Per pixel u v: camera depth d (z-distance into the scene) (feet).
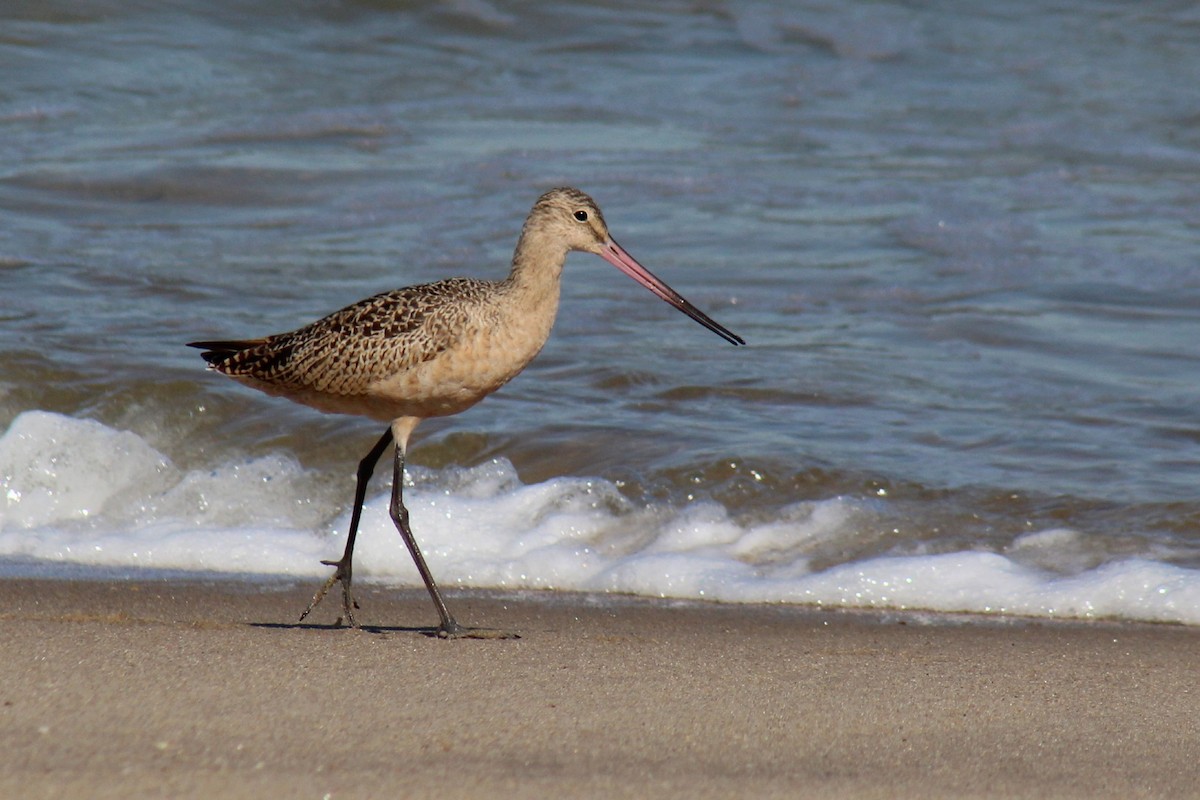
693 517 39.60
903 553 37.65
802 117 79.25
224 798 20.94
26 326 49.83
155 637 29.45
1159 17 93.71
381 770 22.36
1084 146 75.36
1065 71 85.92
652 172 69.97
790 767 23.58
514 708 25.85
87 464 42.24
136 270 56.08
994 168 72.18
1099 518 39.04
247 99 77.66
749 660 30.12
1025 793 22.89
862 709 26.84
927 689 28.30
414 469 42.39
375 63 83.87
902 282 58.03
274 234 61.16
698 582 36.76
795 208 66.08
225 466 42.63
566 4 91.25
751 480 41.09
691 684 27.94
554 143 73.77
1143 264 59.98
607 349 50.83
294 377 33.76
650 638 32.19
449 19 88.74
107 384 45.93
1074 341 52.80
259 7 86.38
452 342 32.78
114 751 22.65
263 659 28.07
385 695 26.20
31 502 41.34
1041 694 28.27
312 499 41.50
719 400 46.85
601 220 34.50
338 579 33.50
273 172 68.23
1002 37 91.20
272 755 22.81
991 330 53.57
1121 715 27.09
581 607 35.37
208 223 62.39
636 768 23.11
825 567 37.27
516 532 39.24
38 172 66.74
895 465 42.09
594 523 39.55
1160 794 23.04
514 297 33.53
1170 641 32.73
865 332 53.21
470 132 74.90
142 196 65.16
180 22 84.48
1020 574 36.50
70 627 30.07
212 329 50.21
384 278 55.67
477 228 61.77
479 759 23.12
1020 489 40.68
